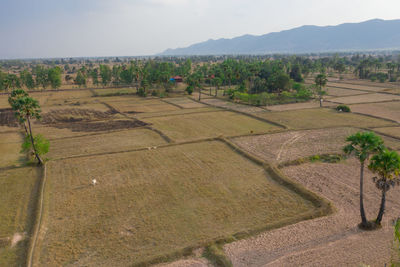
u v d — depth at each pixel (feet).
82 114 284.61
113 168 142.82
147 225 95.09
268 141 183.42
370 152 88.63
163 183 125.59
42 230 91.76
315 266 75.41
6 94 427.74
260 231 91.30
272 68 489.67
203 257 80.59
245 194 115.44
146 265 76.95
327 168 141.28
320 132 201.16
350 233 89.71
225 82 493.36
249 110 289.33
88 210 104.22
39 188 120.57
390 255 78.69
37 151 145.28
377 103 305.32
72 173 136.98
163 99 376.48
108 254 81.30
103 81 515.09
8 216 100.78
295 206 106.22
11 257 80.64
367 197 112.16
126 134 208.13
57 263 77.87
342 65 596.29
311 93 346.33
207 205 107.14
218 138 189.16
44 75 462.19
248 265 76.54
